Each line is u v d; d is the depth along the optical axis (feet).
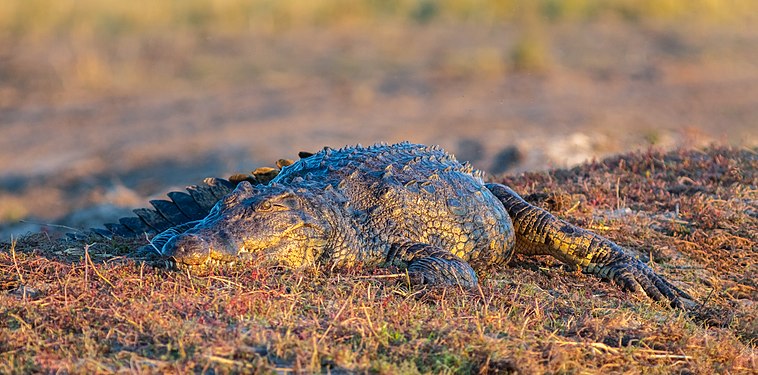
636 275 84.84
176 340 57.98
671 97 246.68
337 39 295.28
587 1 334.03
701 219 102.47
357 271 76.07
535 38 283.38
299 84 254.88
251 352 57.41
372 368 56.75
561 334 66.80
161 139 210.59
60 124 224.12
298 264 75.00
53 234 113.09
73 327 61.00
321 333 60.90
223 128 218.18
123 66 264.72
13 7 296.71
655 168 124.47
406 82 256.52
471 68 266.16
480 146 195.21
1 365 54.90
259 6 312.09
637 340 67.10
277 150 200.23
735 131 216.13
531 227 89.71
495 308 70.74
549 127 213.25
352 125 220.02
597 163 126.93
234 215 73.31
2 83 249.96
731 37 308.60
